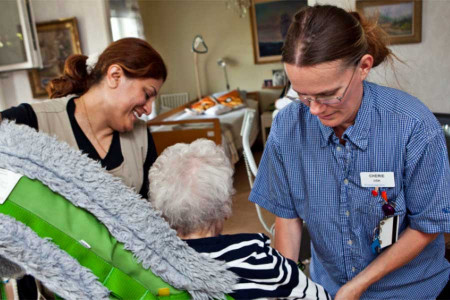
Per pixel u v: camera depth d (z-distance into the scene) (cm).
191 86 711
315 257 123
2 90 429
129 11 559
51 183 59
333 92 79
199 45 686
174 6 680
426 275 107
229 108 582
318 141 99
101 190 61
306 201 106
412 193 94
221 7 664
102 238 61
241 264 72
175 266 63
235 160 478
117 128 124
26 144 61
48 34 415
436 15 203
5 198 58
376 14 91
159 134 390
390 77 181
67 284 58
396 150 91
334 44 75
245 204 395
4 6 369
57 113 121
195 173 75
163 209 75
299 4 626
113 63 114
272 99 678
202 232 77
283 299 79
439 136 88
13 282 112
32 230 58
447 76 208
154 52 118
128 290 62
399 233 101
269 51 658
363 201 97
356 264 105
